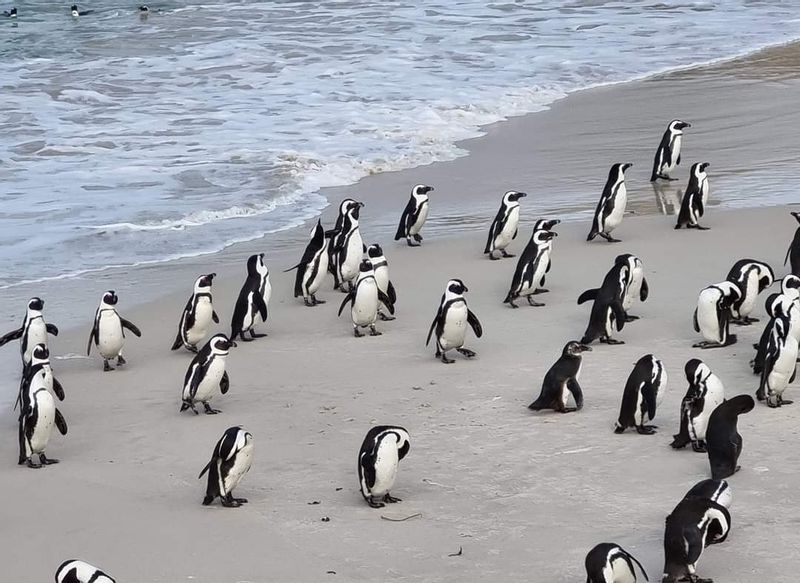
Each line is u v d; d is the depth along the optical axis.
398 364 31.02
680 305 34.00
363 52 80.31
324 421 27.27
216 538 21.42
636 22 92.94
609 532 20.61
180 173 52.50
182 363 32.38
